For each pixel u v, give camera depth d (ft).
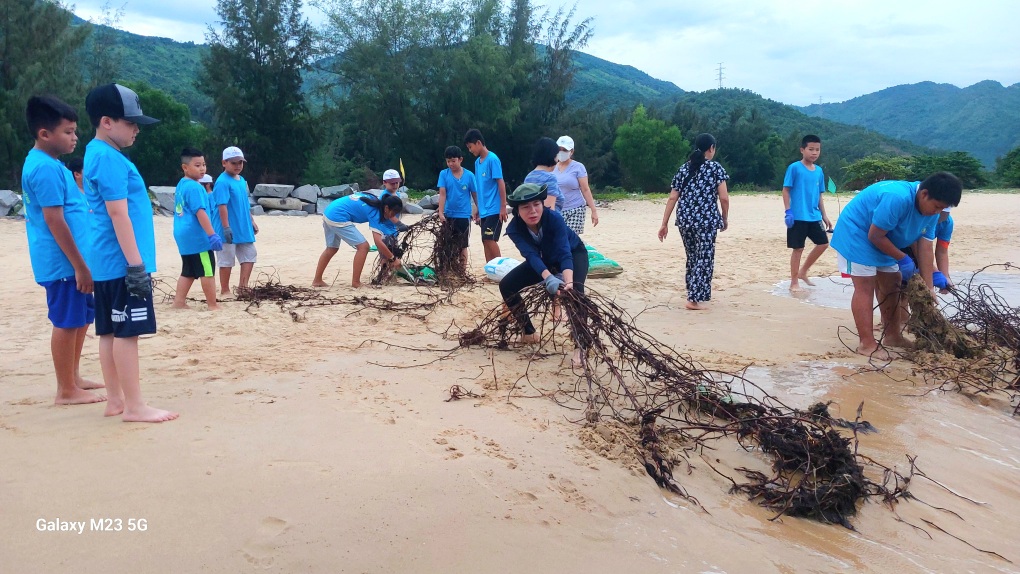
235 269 32.76
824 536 10.69
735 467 12.60
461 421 12.82
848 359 19.31
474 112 99.71
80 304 13.11
